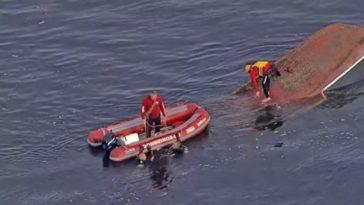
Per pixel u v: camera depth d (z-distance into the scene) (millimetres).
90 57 115250
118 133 91500
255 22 119750
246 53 112375
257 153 87750
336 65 99938
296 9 121875
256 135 90938
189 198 82188
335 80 98438
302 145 88250
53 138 95500
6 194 85375
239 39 116062
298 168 84688
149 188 84125
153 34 119938
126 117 98875
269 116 94125
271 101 96812
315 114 93625
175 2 127375
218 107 97750
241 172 85188
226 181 84125
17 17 128250
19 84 109125
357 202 79250
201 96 101812
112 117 99250
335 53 101562
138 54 114938
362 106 94188
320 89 97750
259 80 99312
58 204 83062
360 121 91312
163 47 116062
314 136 89562
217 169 86000
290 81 99688
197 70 109125
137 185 84750
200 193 82812
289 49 112188
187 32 119438
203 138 91312
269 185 82875
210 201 81625
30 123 99312
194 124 91375
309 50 103000
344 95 96750
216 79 106000
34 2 132250
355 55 100500
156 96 90062
